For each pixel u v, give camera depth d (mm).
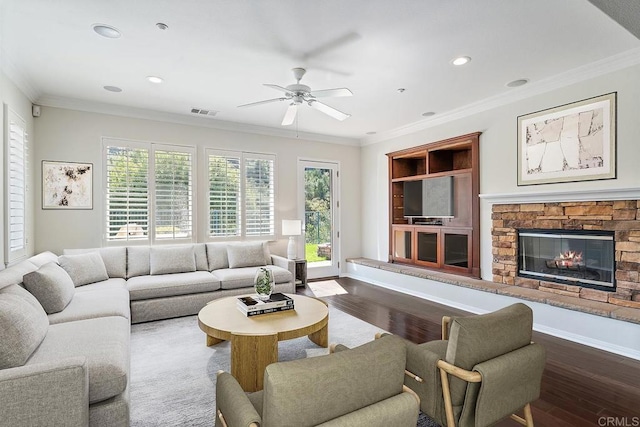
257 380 2465
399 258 5977
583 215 3516
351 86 3916
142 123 4848
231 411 1342
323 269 6531
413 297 5094
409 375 1793
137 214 4793
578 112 3570
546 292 3844
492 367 1523
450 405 1612
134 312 3816
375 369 1172
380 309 4480
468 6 2387
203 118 5230
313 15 2508
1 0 2297
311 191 6383
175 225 5043
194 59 3229
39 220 4184
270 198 5867
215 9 2430
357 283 6086
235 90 4059
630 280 3191
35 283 2643
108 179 4609
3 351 1696
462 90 4066
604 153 3373
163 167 4965
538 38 2836
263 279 3104
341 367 1100
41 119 4203
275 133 5902
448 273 5023
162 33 2758
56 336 2199
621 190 3158
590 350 3139
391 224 6113
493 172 4438
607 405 2271
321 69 3455
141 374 2682
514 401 1676
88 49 3025
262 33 2760
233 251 4988
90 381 1732
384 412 1169
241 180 5613
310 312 2990
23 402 1363
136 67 3406
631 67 3184
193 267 4637
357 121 5430
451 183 5086
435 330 3686
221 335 2549
